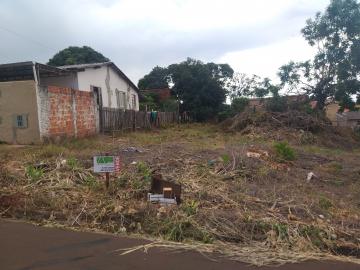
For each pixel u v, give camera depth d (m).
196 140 18.41
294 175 9.35
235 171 8.81
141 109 35.91
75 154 11.14
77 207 5.98
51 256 4.33
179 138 19.55
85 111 18.81
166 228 5.16
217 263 4.21
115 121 22.56
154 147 14.05
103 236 5.00
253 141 18.25
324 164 11.68
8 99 15.03
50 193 6.60
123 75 28.69
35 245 4.66
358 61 27.69
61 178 7.64
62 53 37.47
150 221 5.39
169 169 8.98
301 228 5.16
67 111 16.98
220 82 40.69
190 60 40.47
